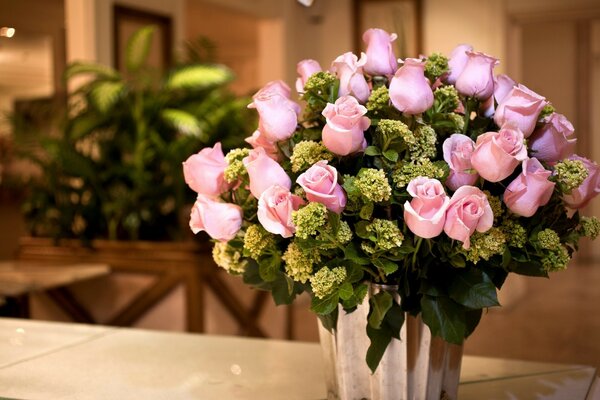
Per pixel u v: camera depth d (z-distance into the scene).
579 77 10.34
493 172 1.00
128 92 4.02
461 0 7.02
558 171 1.09
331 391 1.23
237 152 1.18
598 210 10.00
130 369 1.57
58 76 7.19
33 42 7.18
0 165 6.43
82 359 1.65
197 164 1.18
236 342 1.80
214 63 4.52
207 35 9.79
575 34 10.32
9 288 3.42
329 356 1.22
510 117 1.08
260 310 4.39
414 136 1.08
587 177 1.13
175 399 1.38
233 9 6.53
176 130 4.14
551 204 1.13
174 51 5.44
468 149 1.05
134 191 4.08
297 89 1.27
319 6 7.60
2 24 6.71
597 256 10.14
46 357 1.66
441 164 1.06
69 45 4.77
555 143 1.14
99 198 4.20
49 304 4.13
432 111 1.13
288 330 4.62
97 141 4.18
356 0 7.46
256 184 1.09
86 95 4.07
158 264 3.95
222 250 1.27
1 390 1.43
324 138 1.06
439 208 0.99
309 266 1.09
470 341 5.38
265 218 1.07
